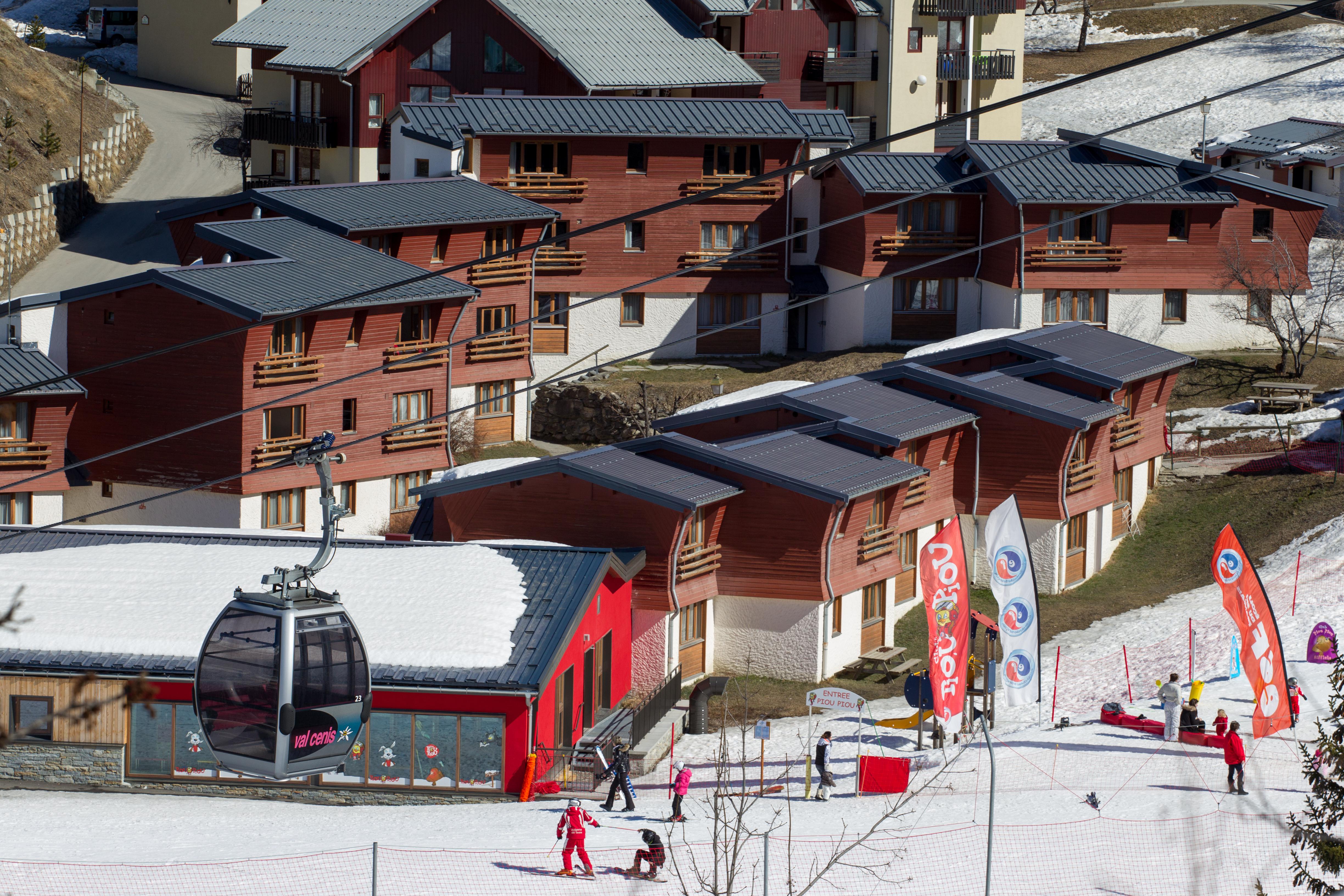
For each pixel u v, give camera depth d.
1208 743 66.38
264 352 93.88
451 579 73.50
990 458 93.38
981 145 120.19
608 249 121.12
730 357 124.25
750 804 62.69
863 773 64.31
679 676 80.12
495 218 112.06
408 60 137.25
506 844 57.66
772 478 81.19
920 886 52.12
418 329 103.88
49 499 95.19
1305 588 85.62
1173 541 98.75
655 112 121.12
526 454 112.69
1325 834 42.62
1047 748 67.75
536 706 66.44
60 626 69.25
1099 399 95.75
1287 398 109.94
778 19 145.62
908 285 121.62
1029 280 116.56
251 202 109.44
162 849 57.56
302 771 41.41
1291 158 134.75
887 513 86.88
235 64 188.25
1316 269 126.50
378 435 42.62
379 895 51.88
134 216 153.12
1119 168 118.88
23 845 57.91
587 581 73.00
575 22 138.50
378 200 110.88
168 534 80.44
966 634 63.00
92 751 67.56
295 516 97.62
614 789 63.84
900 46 146.50
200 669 41.34
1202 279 118.69
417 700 66.62
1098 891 51.03
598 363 121.62
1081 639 85.62
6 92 152.88
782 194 123.88
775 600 83.12
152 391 95.50
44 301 95.62
